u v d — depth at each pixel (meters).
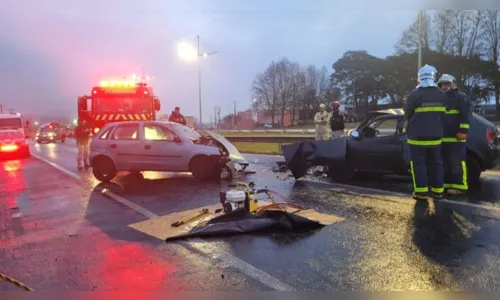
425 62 41.53
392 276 3.52
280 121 82.81
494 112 45.06
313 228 5.01
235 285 3.45
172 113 14.38
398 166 7.48
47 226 5.55
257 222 4.99
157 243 4.61
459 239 4.39
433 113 5.98
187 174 10.44
